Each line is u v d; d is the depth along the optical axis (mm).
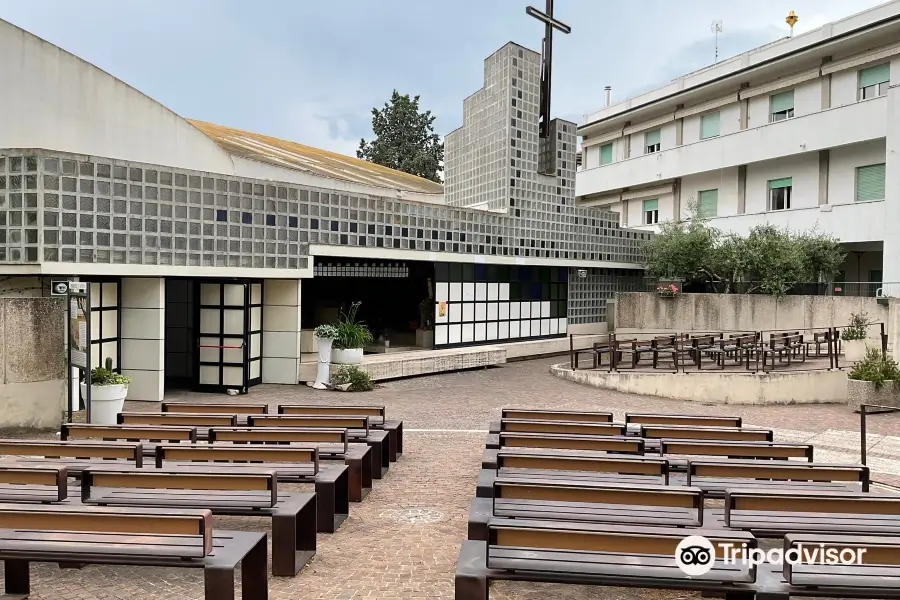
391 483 8289
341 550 5988
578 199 40844
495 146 22125
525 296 23797
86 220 11562
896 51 25203
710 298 24234
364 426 8102
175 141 15969
